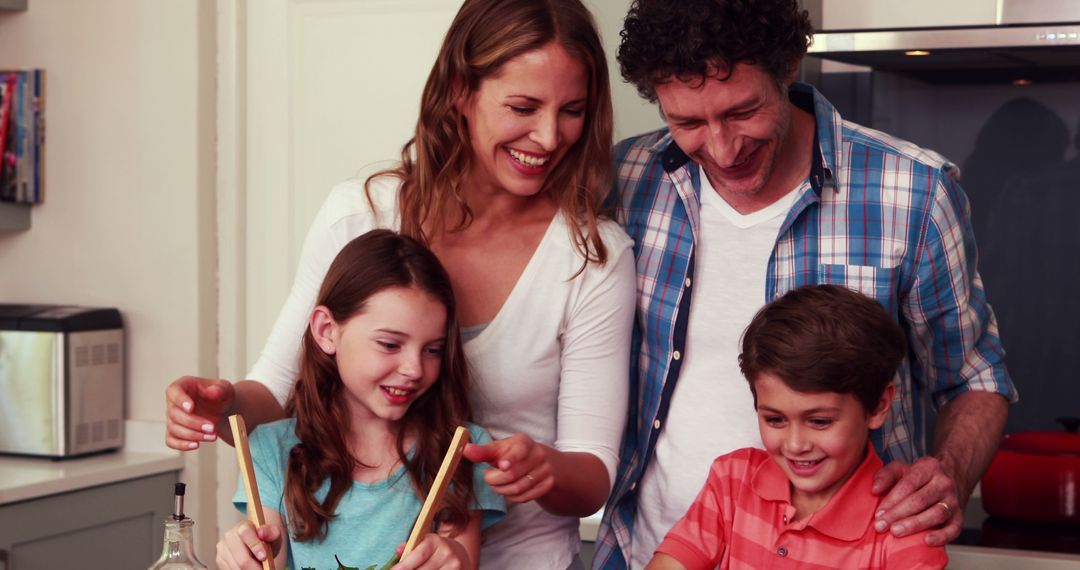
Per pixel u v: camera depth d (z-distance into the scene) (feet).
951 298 5.12
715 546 4.92
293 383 5.25
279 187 9.34
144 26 9.41
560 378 5.11
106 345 9.29
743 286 5.20
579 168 5.01
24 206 9.81
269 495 4.90
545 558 5.10
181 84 9.34
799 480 4.66
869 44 7.15
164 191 9.43
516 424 5.11
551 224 5.04
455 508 4.76
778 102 4.63
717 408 5.18
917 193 5.04
